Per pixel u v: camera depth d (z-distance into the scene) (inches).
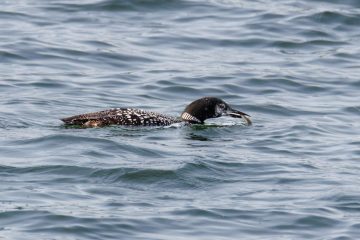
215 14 1027.9
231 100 807.7
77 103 765.3
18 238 486.9
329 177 598.9
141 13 1023.6
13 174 579.5
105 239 492.4
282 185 582.6
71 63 875.4
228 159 628.1
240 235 505.4
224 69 880.9
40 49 897.5
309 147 673.0
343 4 1067.3
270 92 833.5
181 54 921.5
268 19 1010.7
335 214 533.6
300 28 992.2
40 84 809.5
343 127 736.3
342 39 977.5
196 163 606.5
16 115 713.6
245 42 959.0
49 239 487.2
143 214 524.1
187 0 1054.4
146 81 840.3
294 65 903.7
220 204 545.3
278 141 685.9
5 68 850.8
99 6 1027.9
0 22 967.6
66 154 618.2
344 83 859.4
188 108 732.0
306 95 830.5
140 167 591.5
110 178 579.8
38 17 991.6
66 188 560.1
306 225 519.2
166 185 577.6
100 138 651.5
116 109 705.0
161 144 658.8
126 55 903.1
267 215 530.3
